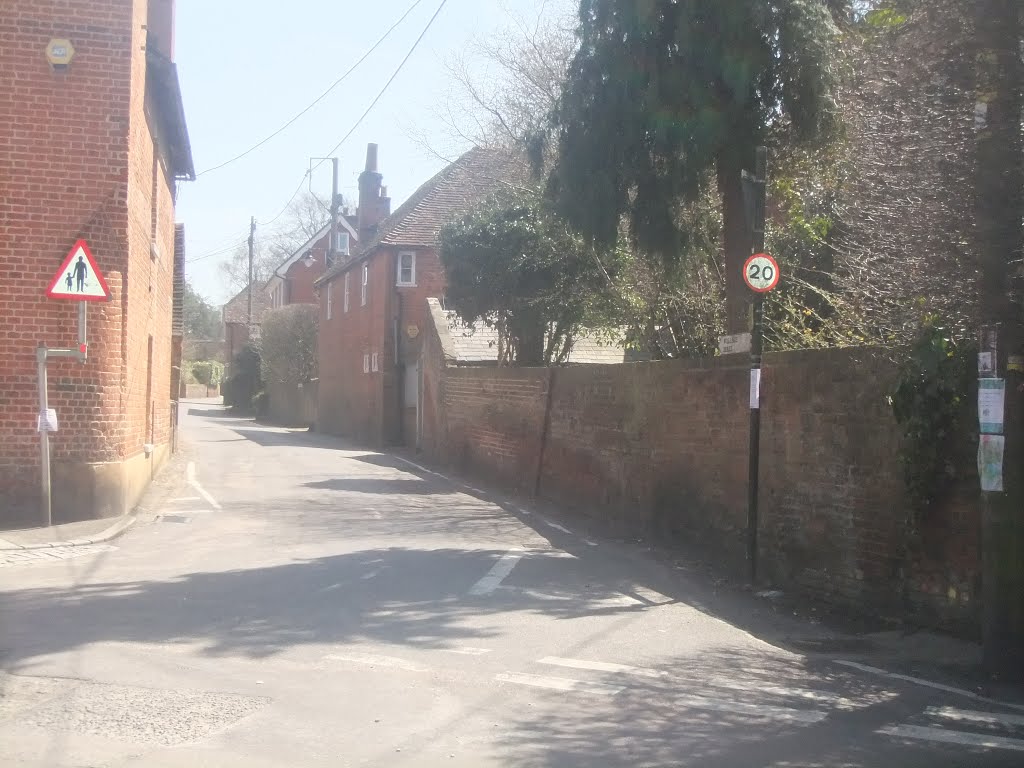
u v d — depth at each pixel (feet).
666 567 39.73
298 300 198.49
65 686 22.03
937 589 28.86
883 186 29.84
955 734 20.20
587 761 18.19
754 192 35.91
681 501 43.73
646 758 18.42
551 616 30.32
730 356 40.01
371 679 23.08
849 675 24.79
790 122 40.52
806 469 34.76
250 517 50.62
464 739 19.25
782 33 38.73
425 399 93.76
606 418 52.21
